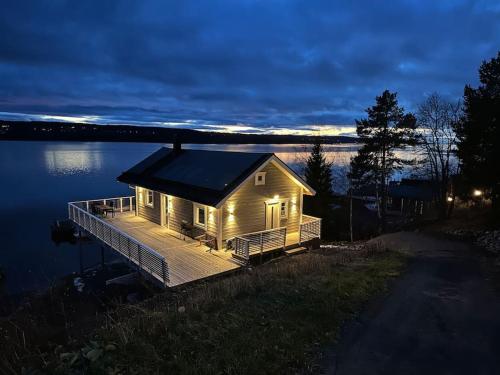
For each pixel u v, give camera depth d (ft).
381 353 22.00
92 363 18.03
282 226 63.26
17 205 153.79
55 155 444.96
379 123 109.19
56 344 22.26
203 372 18.31
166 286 40.45
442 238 74.38
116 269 68.39
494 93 70.49
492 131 67.92
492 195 70.74
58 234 103.50
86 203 81.30
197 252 52.90
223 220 54.03
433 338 24.35
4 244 98.84
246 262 48.49
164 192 62.54
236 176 55.36
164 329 22.93
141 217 75.66
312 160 122.01
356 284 34.73
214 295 31.24
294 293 30.81
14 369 18.70
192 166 67.41
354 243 81.46
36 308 44.06
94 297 51.21
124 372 17.99
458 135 86.33
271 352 20.68
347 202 136.77
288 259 53.42
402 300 31.91
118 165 328.70
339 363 20.62
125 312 29.45
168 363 18.93
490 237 66.03
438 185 104.99
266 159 56.95
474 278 40.57
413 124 105.70
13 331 24.71
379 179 115.24
